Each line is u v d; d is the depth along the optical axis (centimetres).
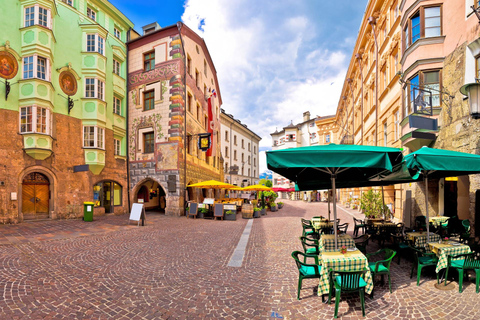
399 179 709
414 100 894
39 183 1402
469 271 559
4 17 1299
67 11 1557
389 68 1388
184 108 1828
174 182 1727
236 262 669
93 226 1229
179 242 906
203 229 1193
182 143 1784
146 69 1931
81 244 856
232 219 1566
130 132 1919
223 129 3909
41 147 1327
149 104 1884
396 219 1345
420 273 529
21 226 1184
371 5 1666
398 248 675
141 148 1866
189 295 471
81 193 1551
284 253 759
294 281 539
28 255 710
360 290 397
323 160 408
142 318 390
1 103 1255
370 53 1816
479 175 715
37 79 1320
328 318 388
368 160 399
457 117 823
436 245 530
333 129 4134
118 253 752
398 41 1247
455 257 467
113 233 1063
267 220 1569
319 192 4281
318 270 479
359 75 2230
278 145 5638
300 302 442
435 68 923
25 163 1312
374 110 1723
